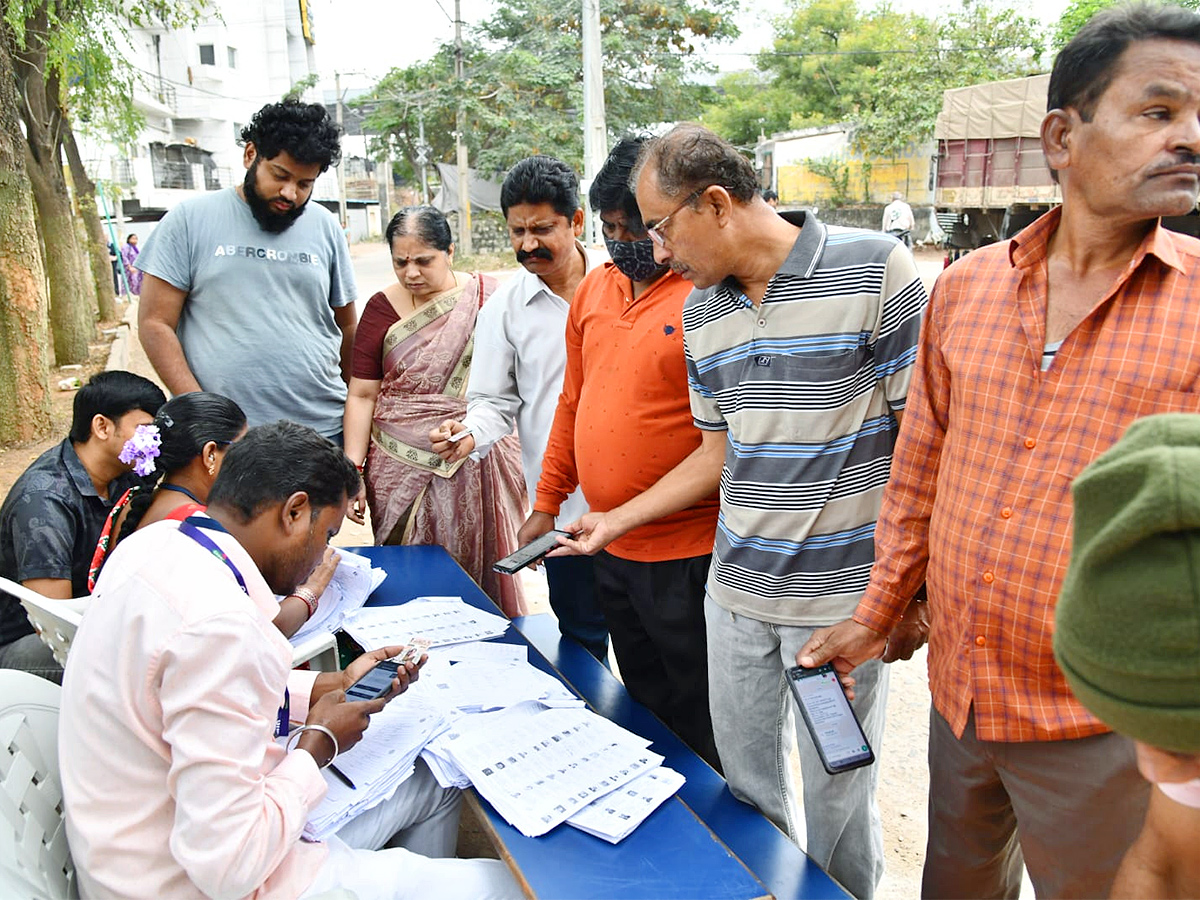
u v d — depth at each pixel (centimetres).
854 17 2977
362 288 1731
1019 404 140
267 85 3434
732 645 193
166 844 140
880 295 171
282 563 168
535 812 166
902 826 257
